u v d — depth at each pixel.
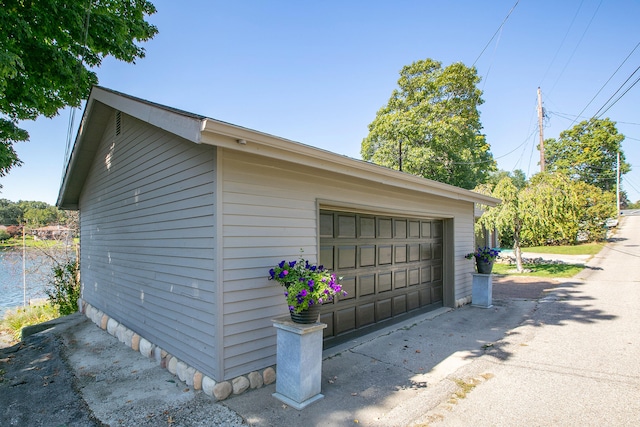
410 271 6.29
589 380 3.46
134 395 3.31
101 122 5.71
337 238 4.69
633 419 2.71
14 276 12.68
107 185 5.88
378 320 5.45
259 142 3.00
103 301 6.11
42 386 3.68
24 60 5.52
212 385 3.13
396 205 5.65
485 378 3.56
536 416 2.79
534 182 12.13
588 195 20.12
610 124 30.17
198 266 3.44
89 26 5.81
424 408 2.94
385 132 17.91
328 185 4.38
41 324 6.63
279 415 2.85
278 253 3.70
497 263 15.39
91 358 4.45
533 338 4.91
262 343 3.51
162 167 4.14
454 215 7.32
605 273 11.25
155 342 4.29
